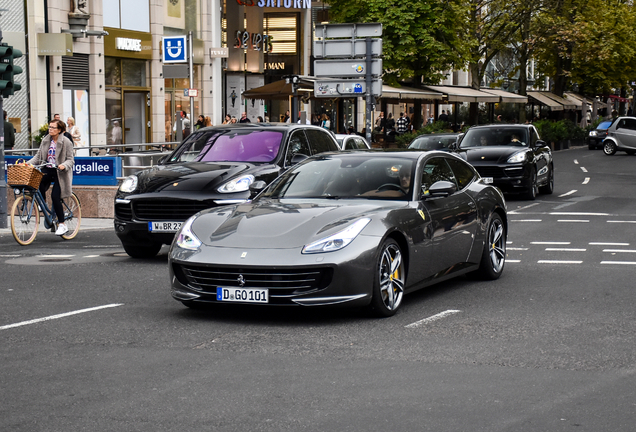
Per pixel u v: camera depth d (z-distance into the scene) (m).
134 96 37.97
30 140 31.44
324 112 54.97
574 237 16.34
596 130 62.38
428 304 9.56
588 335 7.95
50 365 6.86
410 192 9.67
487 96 55.09
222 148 14.33
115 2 36.47
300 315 8.91
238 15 49.94
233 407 5.74
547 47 61.38
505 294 10.23
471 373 6.60
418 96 47.19
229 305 9.46
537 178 25.17
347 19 47.84
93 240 16.03
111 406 5.77
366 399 5.91
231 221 8.97
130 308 9.33
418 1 46.72
